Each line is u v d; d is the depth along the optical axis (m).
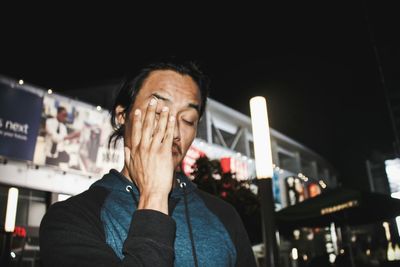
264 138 3.25
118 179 1.39
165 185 1.11
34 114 15.04
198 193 1.63
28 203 14.94
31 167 14.91
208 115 27.28
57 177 15.59
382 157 28.25
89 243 1.10
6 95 14.31
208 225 1.41
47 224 1.17
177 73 1.44
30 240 14.50
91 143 16.62
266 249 3.01
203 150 24.23
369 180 32.88
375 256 8.99
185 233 1.31
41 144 15.15
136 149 1.17
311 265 7.78
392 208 7.34
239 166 25.28
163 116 1.18
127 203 1.30
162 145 1.16
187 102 1.40
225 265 1.32
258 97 3.33
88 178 16.58
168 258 1.00
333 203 7.13
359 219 7.84
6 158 14.16
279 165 36.50
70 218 1.17
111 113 1.62
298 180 33.62
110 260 1.06
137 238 1.01
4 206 14.00
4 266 5.80
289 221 7.93
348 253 7.94
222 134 31.61
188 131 1.39
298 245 24.48
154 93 1.37
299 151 39.00
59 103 15.94
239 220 1.64
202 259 1.26
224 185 12.80
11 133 14.29
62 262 1.06
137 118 1.21
